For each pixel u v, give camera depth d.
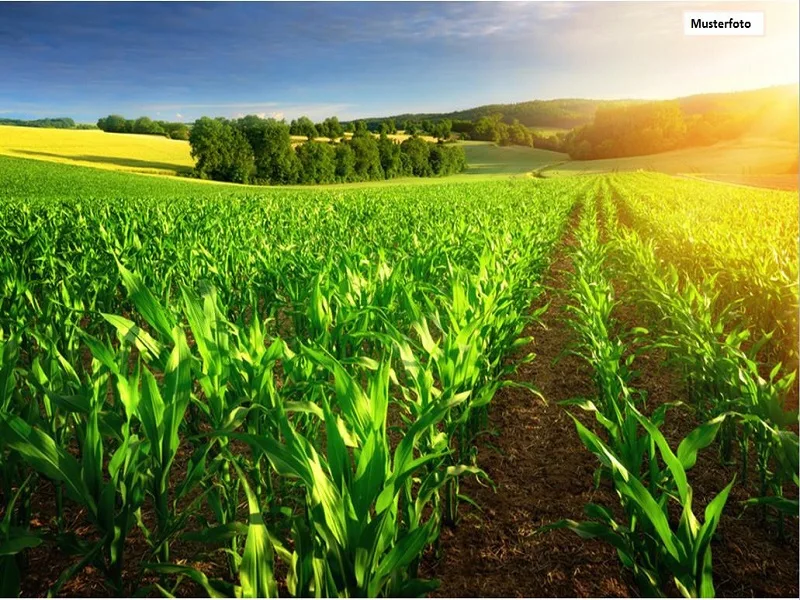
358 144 93.81
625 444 3.25
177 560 3.57
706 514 2.47
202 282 3.51
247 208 20.61
